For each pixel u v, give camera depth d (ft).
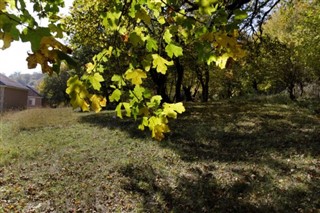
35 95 163.02
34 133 50.72
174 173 28.43
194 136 41.09
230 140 38.70
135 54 7.34
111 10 6.86
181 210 21.50
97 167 30.89
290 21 67.51
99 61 7.41
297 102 66.54
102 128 50.93
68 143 42.16
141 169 29.76
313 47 56.75
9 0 4.69
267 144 35.40
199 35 6.04
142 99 7.71
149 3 6.74
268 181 24.82
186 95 110.11
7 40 4.48
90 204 23.16
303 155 30.14
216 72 100.37
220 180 26.02
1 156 36.45
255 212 20.47
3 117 73.36
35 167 31.99
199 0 5.75
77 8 44.19
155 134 7.79
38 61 4.66
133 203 23.06
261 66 64.13
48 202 23.66
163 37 6.83
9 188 26.35
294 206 20.52
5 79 123.85
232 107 66.23
